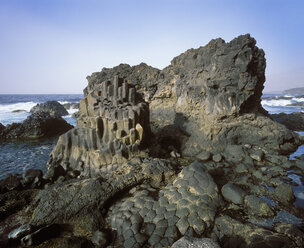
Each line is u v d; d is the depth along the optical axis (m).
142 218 4.92
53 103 35.38
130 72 17.91
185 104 13.70
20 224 5.36
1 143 15.94
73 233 4.86
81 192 5.74
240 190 5.84
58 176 8.32
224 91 11.13
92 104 9.58
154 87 17.09
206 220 4.71
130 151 8.01
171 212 4.94
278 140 10.78
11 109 39.69
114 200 5.94
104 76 18.02
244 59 10.49
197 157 10.25
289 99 58.47
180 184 5.83
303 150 10.87
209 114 11.50
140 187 6.37
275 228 4.63
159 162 7.40
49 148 14.31
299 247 3.87
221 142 10.92
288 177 7.63
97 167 8.09
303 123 17.19
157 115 16.48
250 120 11.12
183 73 14.57
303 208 5.62
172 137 12.32
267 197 6.26
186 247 3.76
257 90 12.31
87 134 8.64
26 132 18.03
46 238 4.60
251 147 10.72
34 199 6.33
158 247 4.19
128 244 4.30
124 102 9.30
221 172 8.34
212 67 11.73
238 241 4.17
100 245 4.36
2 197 6.45
